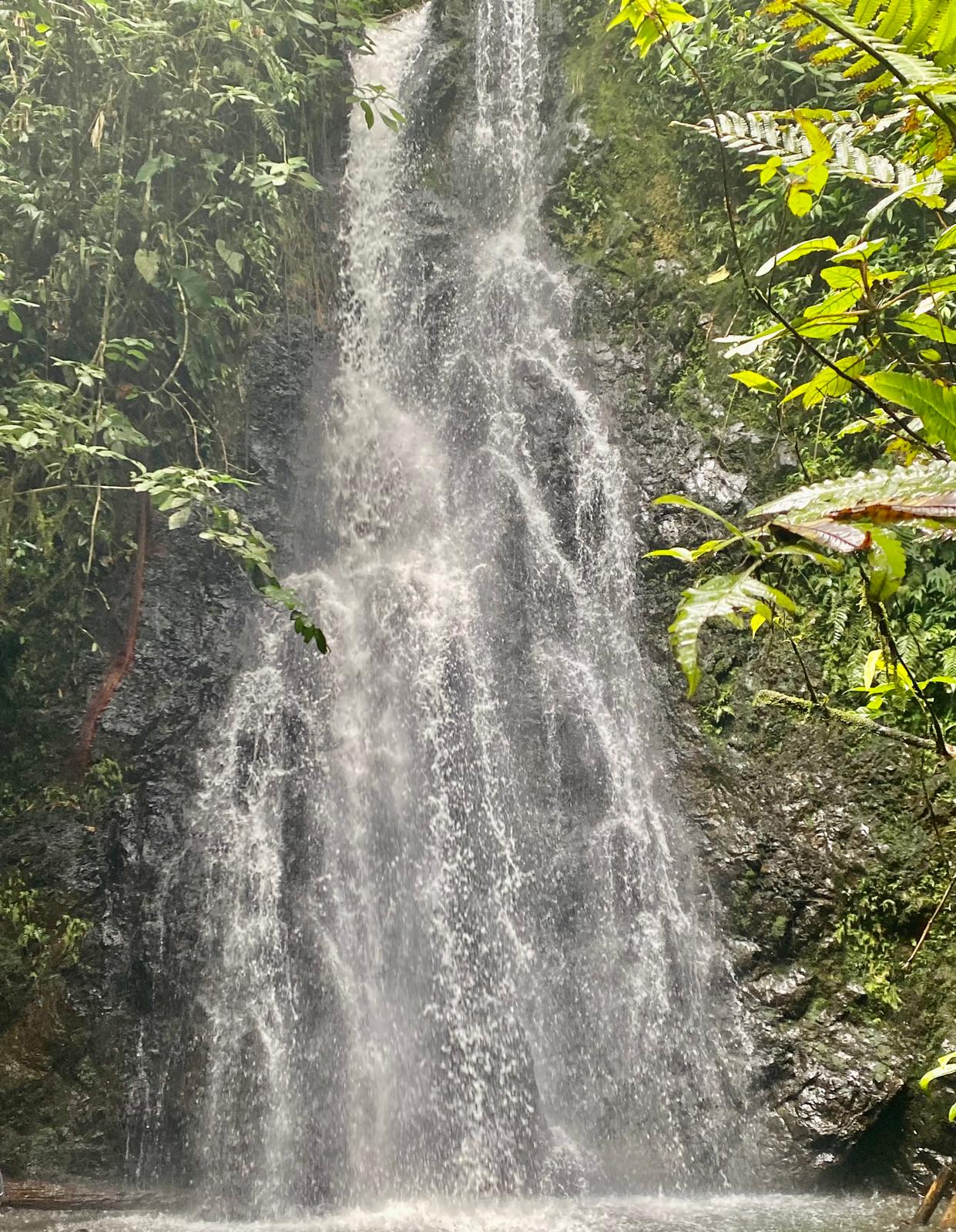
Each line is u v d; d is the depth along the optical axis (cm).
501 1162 549
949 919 515
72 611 567
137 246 624
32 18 599
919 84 127
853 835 552
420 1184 532
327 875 596
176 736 577
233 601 621
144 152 638
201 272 641
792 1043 534
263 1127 523
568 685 677
